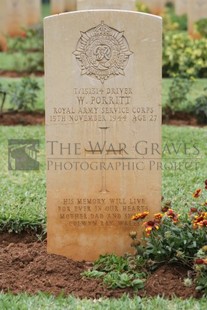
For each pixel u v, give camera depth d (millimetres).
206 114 11375
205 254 5781
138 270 6125
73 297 5707
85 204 6418
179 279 5984
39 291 5816
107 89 6270
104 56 6219
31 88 12188
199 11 19578
